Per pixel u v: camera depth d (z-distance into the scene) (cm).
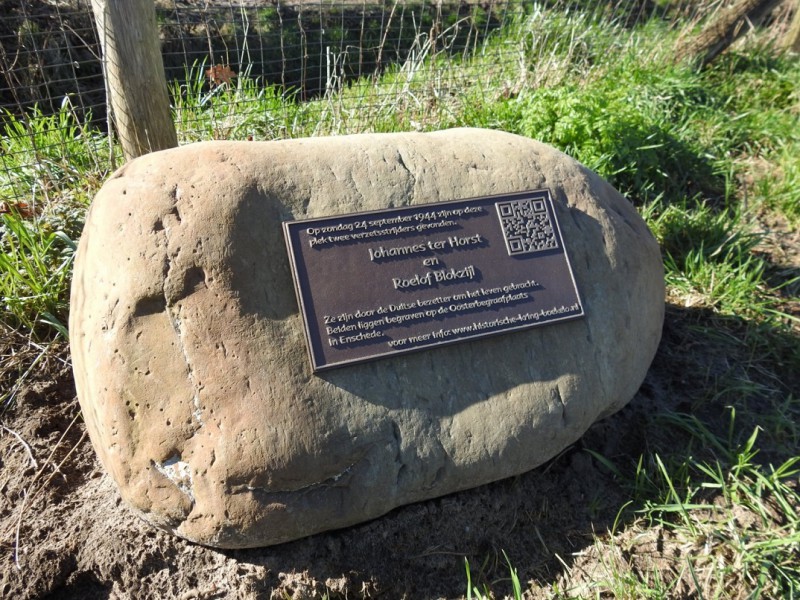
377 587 71
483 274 76
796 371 105
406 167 77
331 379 68
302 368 67
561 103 134
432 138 82
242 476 63
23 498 77
